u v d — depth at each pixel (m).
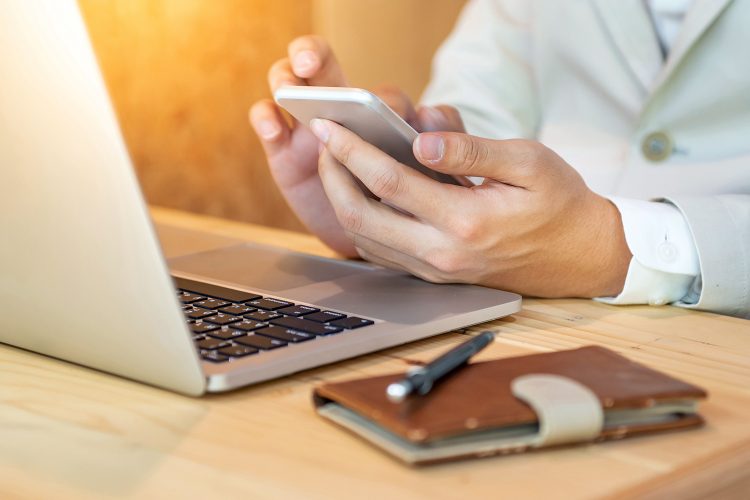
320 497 0.41
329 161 0.75
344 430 0.49
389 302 0.70
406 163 0.73
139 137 1.67
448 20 2.15
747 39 1.07
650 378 0.50
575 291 0.81
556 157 0.74
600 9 1.22
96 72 0.48
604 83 1.24
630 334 0.70
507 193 0.73
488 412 0.45
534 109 1.40
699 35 1.07
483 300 0.72
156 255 0.50
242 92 1.77
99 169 0.49
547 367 0.51
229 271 0.79
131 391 0.55
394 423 0.44
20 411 0.52
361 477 0.43
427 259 0.75
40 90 0.50
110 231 0.50
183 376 0.52
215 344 0.57
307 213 0.93
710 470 0.46
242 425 0.50
